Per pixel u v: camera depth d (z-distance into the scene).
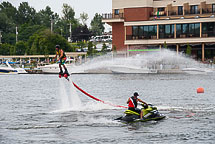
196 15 147.38
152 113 36.84
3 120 37.97
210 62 136.38
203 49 144.12
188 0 152.12
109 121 36.62
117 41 160.25
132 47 154.38
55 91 75.62
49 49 197.38
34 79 121.81
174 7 154.88
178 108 45.69
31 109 46.38
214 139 28.94
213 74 127.44
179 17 150.00
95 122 36.22
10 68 165.00
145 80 103.56
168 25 147.38
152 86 83.31
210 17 139.50
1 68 162.75
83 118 38.66
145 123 35.34
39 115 41.12
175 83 91.25
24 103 53.25
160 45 149.50
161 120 36.91
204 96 60.41
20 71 166.50
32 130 32.94
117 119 36.84
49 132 32.06
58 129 33.25
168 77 115.44
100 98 59.31
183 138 29.33
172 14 154.75
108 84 91.06
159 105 48.94
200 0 150.62
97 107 47.16
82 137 30.06
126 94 66.12
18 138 29.92
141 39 150.25
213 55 147.50
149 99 56.78
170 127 33.47
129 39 152.12
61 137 30.17
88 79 112.81
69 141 28.86
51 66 152.12
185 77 114.88
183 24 144.88
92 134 31.06
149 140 28.86
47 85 94.25
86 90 74.94
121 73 133.00
